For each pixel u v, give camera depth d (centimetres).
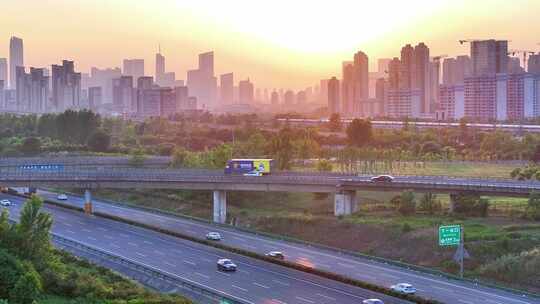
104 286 9788
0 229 9819
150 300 9144
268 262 12738
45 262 9969
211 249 14088
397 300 10212
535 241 13738
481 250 13700
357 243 15800
